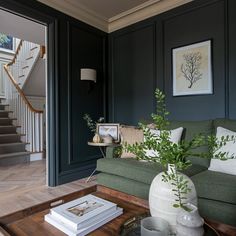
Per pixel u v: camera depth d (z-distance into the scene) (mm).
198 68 2766
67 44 3148
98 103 3646
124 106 3596
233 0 2514
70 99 3174
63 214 1129
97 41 3625
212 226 1083
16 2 2559
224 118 2424
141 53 3363
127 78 3551
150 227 981
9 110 5539
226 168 1877
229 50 2537
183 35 2910
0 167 3977
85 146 3396
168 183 1030
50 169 2967
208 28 2693
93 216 1113
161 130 1087
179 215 930
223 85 2576
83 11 3309
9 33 3760
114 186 2229
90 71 3271
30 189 2824
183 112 2912
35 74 5438
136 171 2041
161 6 3107
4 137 4512
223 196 1568
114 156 2551
